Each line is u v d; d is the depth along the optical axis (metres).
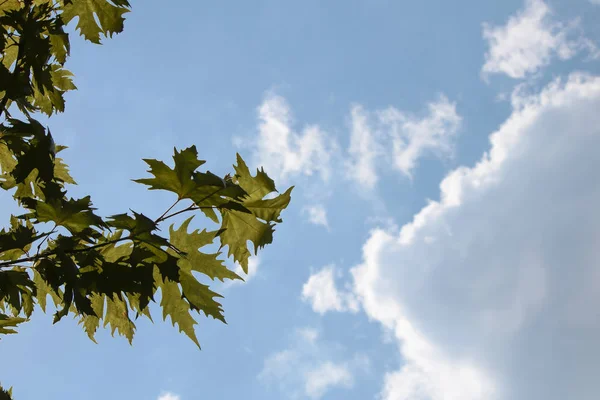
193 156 2.71
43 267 2.60
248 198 3.04
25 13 3.04
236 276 2.92
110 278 2.60
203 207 2.85
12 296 2.73
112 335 3.01
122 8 3.79
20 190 3.32
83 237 2.66
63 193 2.67
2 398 2.50
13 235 2.57
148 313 2.96
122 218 2.61
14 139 2.84
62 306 3.04
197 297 2.90
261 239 3.08
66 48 3.55
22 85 2.93
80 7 3.73
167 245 2.66
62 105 3.72
